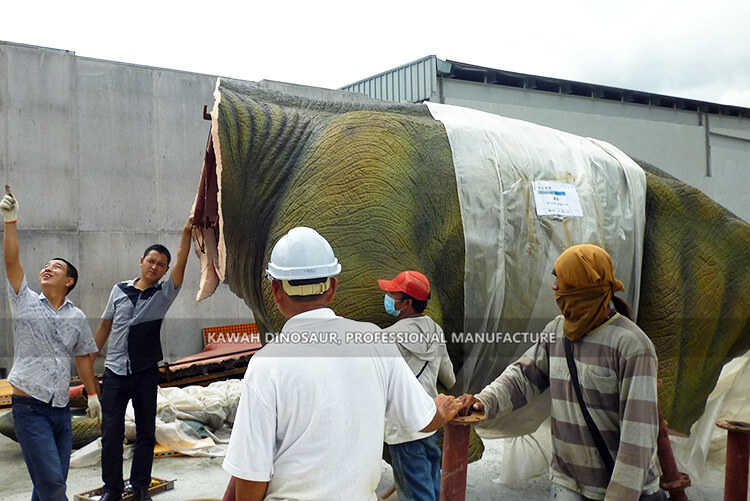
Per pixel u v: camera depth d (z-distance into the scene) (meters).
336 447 1.74
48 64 8.37
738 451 2.78
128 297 4.03
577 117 11.73
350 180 3.46
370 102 4.23
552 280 3.95
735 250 4.73
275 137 3.74
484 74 10.81
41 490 3.48
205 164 3.90
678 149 12.90
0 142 8.09
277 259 1.88
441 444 3.31
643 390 2.16
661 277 4.36
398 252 3.40
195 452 5.46
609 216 4.20
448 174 3.79
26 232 8.26
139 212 8.98
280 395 1.73
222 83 3.89
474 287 3.79
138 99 8.95
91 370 3.97
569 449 2.37
